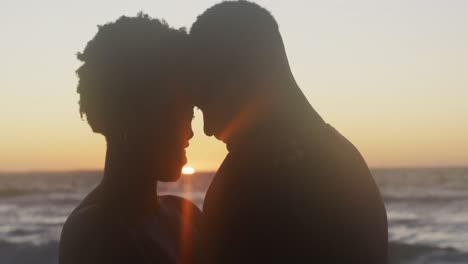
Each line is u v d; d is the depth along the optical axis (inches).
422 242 856.9
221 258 107.7
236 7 114.9
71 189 2393.0
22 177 4525.1
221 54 112.4
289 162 106.3
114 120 113.7
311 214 104.5
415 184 2465.6
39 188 2503.7
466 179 2970.0
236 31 112.5
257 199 106.0
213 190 110.9
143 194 115.5
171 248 116.5
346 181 106.8
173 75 114.0
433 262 734.5
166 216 121.3
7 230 1058.1
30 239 883.4
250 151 109.4
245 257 106.0
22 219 1269.7
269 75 112.0
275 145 108.5
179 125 115.4
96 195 114.7
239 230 106.7
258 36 112.4
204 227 111.5
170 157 115.7
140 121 113.9
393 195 1753.2
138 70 112.8
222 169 111.7
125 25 114.0
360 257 105.7
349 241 105.1
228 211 107.7
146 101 113.7
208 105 115.0
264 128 111.0
